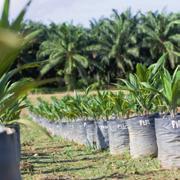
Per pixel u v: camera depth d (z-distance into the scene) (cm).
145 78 764
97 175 690
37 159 939
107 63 4691
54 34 4656
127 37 4606
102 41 4641
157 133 699
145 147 816
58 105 1438
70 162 868
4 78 332
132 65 4622
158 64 725
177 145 673
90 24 5072
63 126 1414
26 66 333
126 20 4631
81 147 1127
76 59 4466
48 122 1730
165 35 4506
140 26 4569
